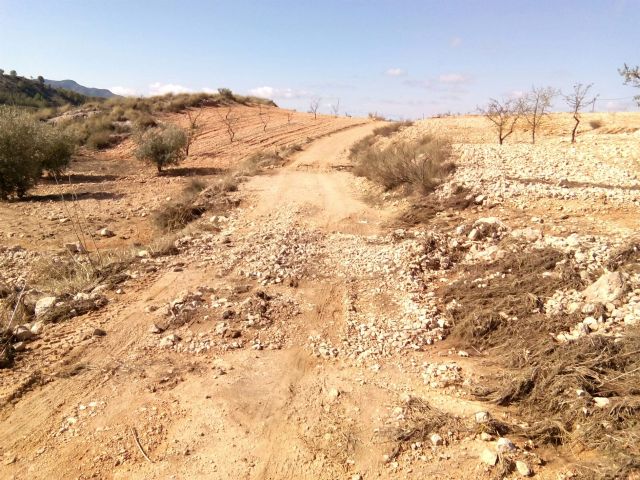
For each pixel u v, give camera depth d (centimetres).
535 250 688
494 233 795
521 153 1305
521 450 371
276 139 3094
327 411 440
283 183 1582
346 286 710
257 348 550
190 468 377
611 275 552
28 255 1015
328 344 557
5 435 419
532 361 465
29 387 485
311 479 365
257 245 913
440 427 404
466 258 757
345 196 1380
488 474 353
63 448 401
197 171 2264
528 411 414
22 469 379
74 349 552
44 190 1798
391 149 1698
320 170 1947
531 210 889
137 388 480
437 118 3161
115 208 1509
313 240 952
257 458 387
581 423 382
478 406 432
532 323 529
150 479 367
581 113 2642
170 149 2234
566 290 582
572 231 754
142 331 592
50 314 634
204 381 489
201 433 416
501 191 986
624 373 410
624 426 365
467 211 959
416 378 485
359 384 480
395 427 409
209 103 4350
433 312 608
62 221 1338
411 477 358
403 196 1198
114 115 3553
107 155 2753
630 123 2141
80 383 490
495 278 652
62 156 1988
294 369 511
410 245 830
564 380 419
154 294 702
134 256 883
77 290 724
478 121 2748
